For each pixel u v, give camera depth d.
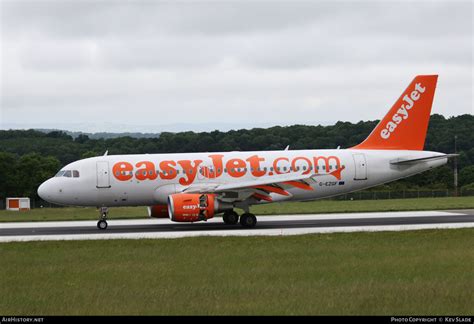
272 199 131.00
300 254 88.12
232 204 128.62
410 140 143.25
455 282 68.00
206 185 133.25
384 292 64.25
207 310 58.72
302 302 60.88
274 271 76.06
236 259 84.81
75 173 131.25
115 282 71.62
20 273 78.38
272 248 93.94
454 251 88.38
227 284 69.19
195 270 77.69
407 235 106.88
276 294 64.25
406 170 141.38
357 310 58.00
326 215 156.38
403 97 142.50
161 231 124.12
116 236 114.38
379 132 143.00
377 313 57.00
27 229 133.88
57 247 99.81
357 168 138.75
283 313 57.25
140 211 192.25
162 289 67.38
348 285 67.69
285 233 114.31
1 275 77.19
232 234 113.38
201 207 123.06
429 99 143.25
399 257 84.44
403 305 59.53
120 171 131.62
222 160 135.50
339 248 93.19
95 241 106.19
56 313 59.16
